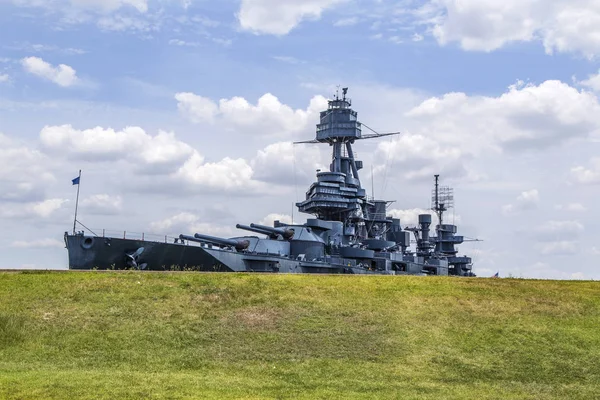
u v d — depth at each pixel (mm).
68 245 41844
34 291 31359
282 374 23375
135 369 23375
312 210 69938
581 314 32062
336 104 75250
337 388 21812
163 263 44781
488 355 26438
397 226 89750
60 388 19516
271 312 30016
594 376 24641
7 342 25469
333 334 27828
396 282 36156
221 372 23438
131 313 29000
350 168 77125
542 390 22875
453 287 35625
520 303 33156
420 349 26766
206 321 28625
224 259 47031
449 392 21953
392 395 21188
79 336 26359
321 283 35094
